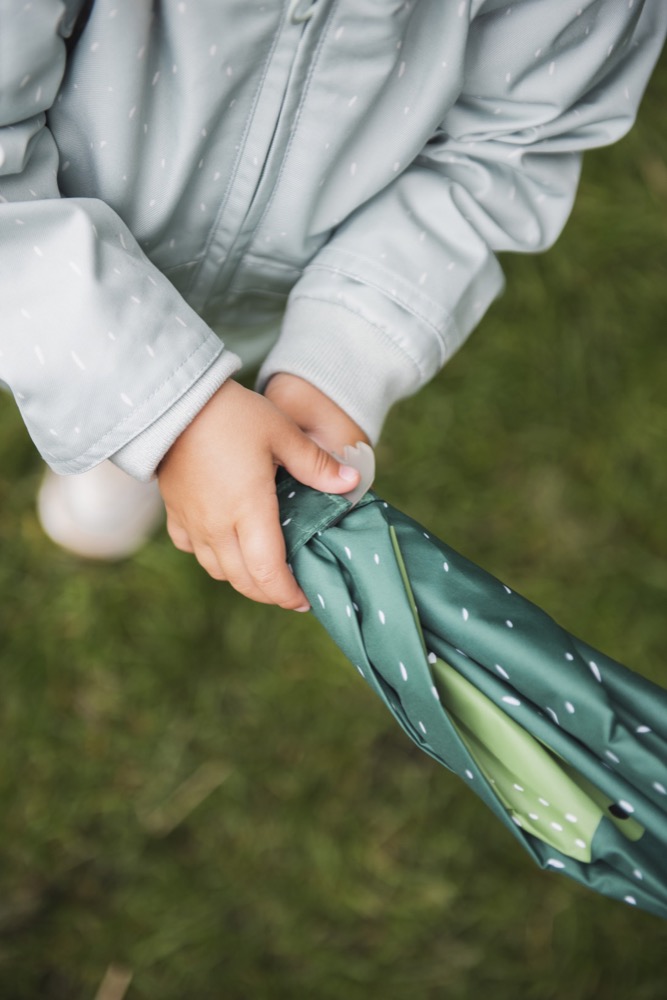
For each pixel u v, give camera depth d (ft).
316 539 2.03
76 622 3.31
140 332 1.99
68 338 1.98
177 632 3.33
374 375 2.27
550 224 2.40
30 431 2.08
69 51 2.00
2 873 3.08
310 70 2.07
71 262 1.97
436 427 3.61
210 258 2.36
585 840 1.95
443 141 2.32
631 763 1.93
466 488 3.56
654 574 3.53
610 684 1.98
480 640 1.95
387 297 2.26
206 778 3.23
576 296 3.80
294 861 3.18
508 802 2.00
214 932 3.08
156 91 2.05
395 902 3.17
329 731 3.30
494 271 2.36
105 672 3.28
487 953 3.14
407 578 1.98
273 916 3.12
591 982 3.12
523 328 3.74
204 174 2.17
